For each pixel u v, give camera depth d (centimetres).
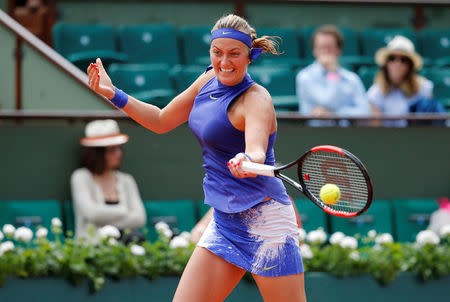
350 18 2605
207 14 2517
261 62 2489
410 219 2148
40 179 2017
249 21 2484
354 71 2580
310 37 2531
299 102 2309
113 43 2427
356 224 2116
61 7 2403
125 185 1967
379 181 2212
